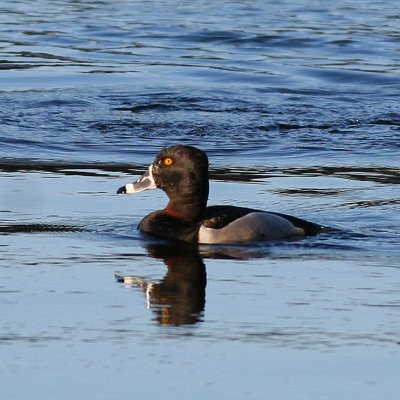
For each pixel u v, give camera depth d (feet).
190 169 46.55
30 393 29.30
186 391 29.50
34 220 48.57
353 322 34.91
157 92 78.84
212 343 32.89
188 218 46.65
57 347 32.42
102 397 29.07
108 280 39.47
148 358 31.65
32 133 68.39
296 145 67.36
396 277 40.40
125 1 117.60
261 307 36.40
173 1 117.80
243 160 63.41
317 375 30.55
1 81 81.00
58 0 118.21
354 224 48.75
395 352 32.22
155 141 67.87
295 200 53.06
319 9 113.19
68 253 43.29
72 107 74.59
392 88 82.23
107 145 66.49
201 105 75.92
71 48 93.81
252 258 43.04
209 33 100.01
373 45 96.22
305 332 33.94
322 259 43.06
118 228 47.44
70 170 59.77
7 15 108.17
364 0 119.03
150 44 96.02
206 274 40.52
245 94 79.00
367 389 29.68
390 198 53.72
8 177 57.67
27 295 37.45
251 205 51.96
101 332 33.73
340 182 57.57
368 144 67.97
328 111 75.36
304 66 88.38
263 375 30.55
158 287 38.65
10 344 32.63
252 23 104.78
